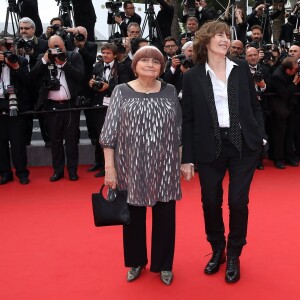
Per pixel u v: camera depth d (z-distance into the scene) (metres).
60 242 3.83
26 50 6.05
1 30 9.32
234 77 2.91
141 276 3.17
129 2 8.34
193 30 7.54
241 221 3.00
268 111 6.45
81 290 3.00
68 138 5.92
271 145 6.81
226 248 3.24
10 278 3.19
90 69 6.50
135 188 2.82
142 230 3.07
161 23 8.44
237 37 8.54
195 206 4.72
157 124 2.79
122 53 5.89
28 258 3.52
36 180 6.00
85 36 6.39
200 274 3.19
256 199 4.95
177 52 7.14
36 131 7.41
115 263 3.40
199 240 3.81
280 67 6.30
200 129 2.93
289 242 3.73
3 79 5.61
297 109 6.57
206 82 2.90
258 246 3.65
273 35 12.01
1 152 5.83
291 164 6.59
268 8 8.77
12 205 4.91
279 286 3.00
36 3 7.98
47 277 3.19
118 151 2.87
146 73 2.77
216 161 2.98
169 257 3.07
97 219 2.86
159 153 2.81
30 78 5.64
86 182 5.87
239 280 3.08
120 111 2.82
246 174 2.96
